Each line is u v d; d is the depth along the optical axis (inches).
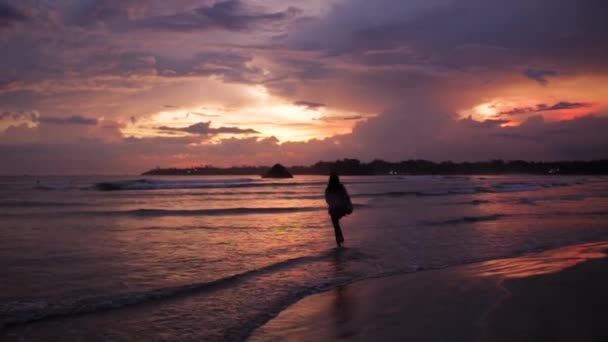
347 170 6879.9
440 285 260.1
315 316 210.1
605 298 217.2
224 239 465.7
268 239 467.5
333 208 424.2
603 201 1071.0
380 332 181.0
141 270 310.0
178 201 1059.3
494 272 290.8
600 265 298.8
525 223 610.5
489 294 229.6
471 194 1384.1
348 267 327.9
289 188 1875.0
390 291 251.9
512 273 281.7
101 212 745.0
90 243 428.5
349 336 179.0
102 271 305.1
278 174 4724.4
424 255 378.0
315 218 682.8
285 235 498.6
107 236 477.4
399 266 332.2
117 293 247.9
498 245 430.6
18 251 381.1
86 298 236.1
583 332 169.8
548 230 539.5
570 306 204.4
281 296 247.8
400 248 413.4
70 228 540.1
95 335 184.5
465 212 776.9
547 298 218.2
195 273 302.8
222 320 205.9
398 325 188.2
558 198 1187.9
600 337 164.2
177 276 293.0
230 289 262.5
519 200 1096.8
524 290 234.4
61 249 393.4
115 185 1744.6
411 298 233.1
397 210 818.2
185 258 357.1
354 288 264.2
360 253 386.3
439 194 1363.2
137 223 600.7
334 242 450.0
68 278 283.3
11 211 761.0
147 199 1122.7
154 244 427.2
